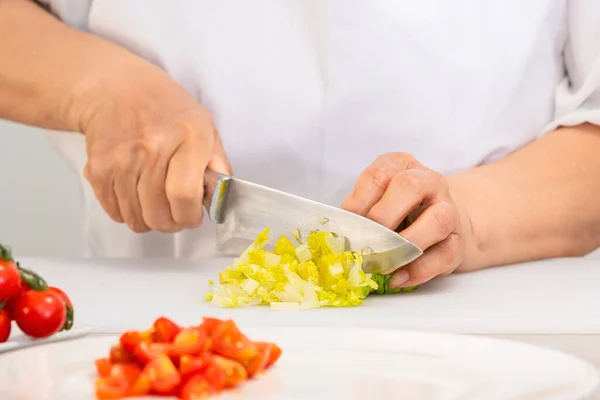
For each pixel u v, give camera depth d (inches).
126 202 70.2
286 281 55.7
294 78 77.5
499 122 80.4
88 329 47.2
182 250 82.5
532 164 74.1
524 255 71.7
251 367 36.9
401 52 76.4
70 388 35.2
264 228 62.6
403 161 63.0
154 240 85.4
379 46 76.0
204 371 34.4
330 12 75.0
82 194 91.0
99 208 85.7
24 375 36.7
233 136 79.1
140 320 52.2
